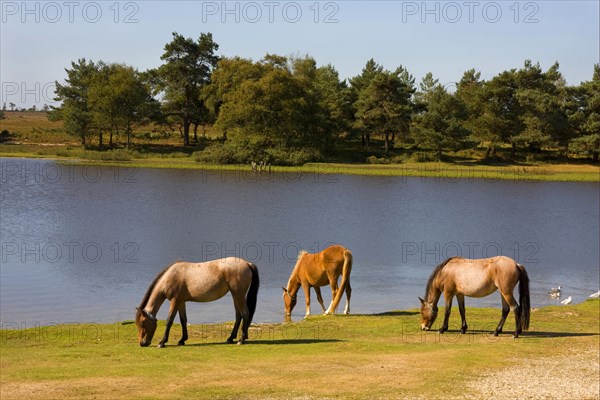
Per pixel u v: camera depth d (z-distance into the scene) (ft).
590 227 187.21
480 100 391.04
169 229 160.35
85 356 49.96
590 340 59.47
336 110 403.13
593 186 312.71
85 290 92.84
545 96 375.25
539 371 47.98
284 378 44.04
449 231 173.78
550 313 79.56
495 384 44.34
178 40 407.03
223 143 413.39
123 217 178.81
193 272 54.03
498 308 85.20
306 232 163.53
